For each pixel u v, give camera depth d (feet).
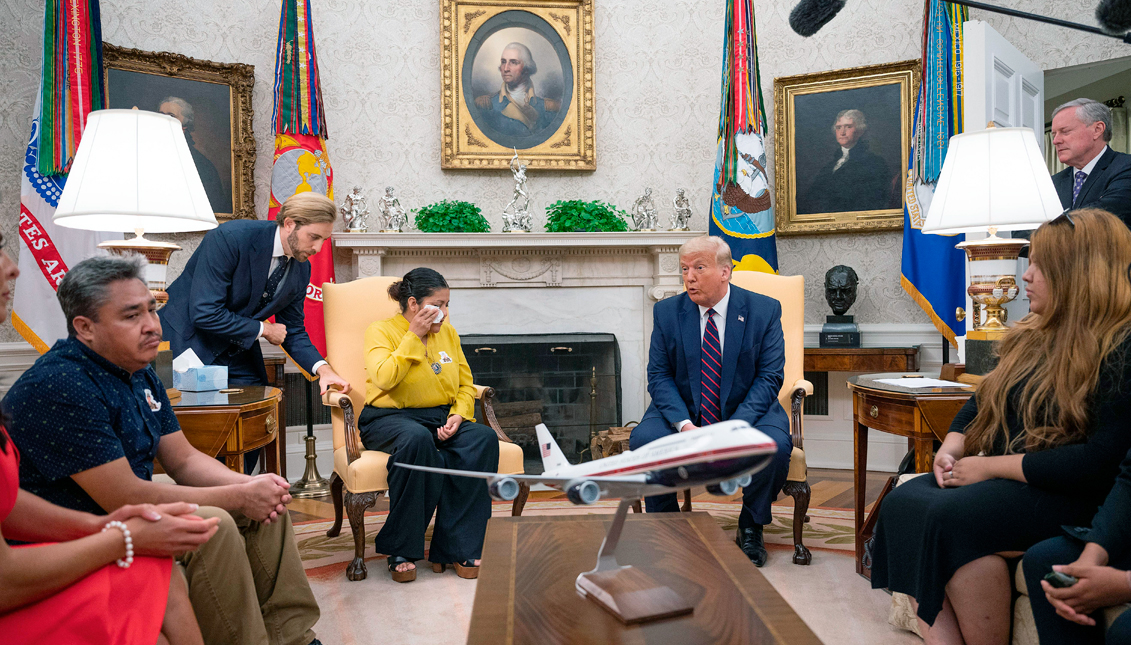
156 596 5.15
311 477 15.64
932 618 6.15
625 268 17.46
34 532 5.04
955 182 9.95
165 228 9.54
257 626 6.48
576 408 17.04
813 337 17.71
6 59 13.97
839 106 17.25
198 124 15.72
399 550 10.09
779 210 17.72
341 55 17.13
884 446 17.38
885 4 17.12
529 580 5.38
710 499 14.55
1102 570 4.93
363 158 17.29
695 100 18.20
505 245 16.40
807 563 10.56
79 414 5.42
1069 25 7.32
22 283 13.00
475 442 10.62
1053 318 6.29
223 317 10.05
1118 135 23.18
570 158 17.76
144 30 15.65
